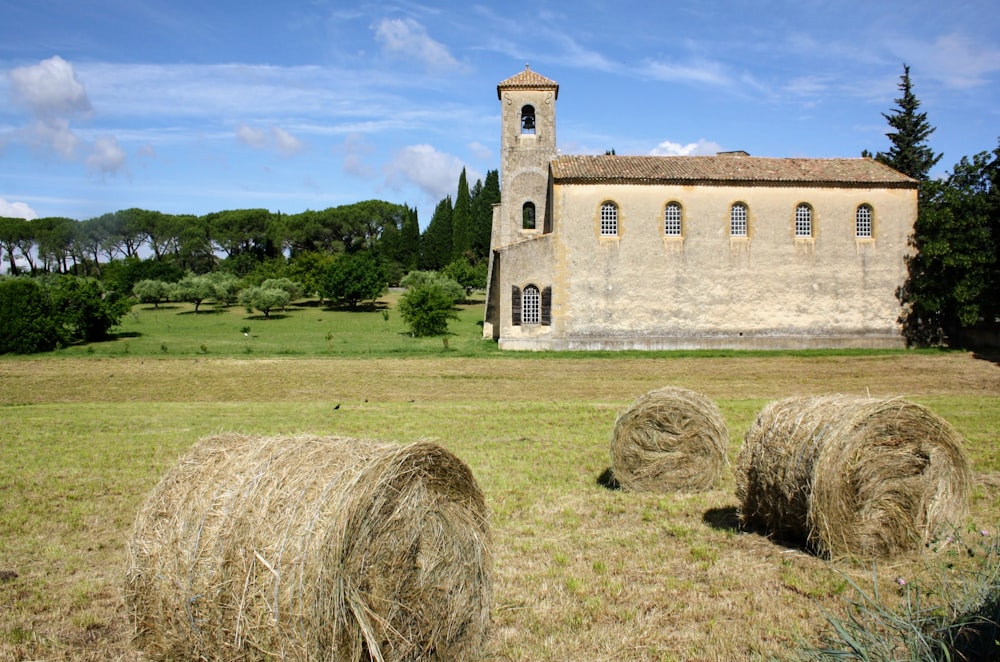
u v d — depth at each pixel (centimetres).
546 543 1034
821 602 814
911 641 589
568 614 791
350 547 614
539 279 4241
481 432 1995
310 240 12625
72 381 3434
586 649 713
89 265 13425
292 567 608
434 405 2609
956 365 3597
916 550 947
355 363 3866
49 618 805
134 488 1392
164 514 699
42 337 4697
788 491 981
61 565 977
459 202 11931
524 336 4253
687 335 4266
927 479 959
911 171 6794
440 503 707
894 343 4288
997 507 1158
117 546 1055
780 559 958
